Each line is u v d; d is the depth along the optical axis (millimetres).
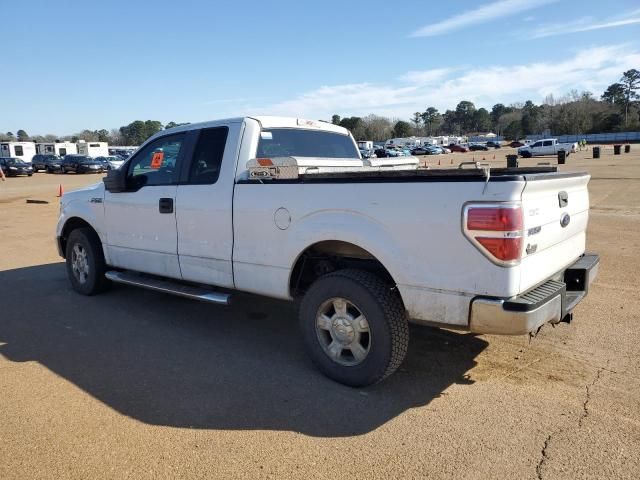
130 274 5852
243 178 4547
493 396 3695
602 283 6391
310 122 5480
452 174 3328
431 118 177625
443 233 3348
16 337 5039
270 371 4203
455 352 4488
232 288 4680
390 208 3561
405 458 2980
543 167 4566
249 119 4742
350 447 3102
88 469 2928
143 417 3484
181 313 5738
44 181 34844
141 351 4656
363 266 4133
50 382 4035
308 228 3984
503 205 3135
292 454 3039
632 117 113188
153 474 2871
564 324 5039
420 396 3727
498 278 3201
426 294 3461
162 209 5148
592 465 2877
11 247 10008
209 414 3514
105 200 5863
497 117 174500
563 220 3826
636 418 3352
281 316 5613
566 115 119188
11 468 2945
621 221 11070
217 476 2846
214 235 4711
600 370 4062
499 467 2881
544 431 3227
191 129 5082
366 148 73688
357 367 3793
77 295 6500
